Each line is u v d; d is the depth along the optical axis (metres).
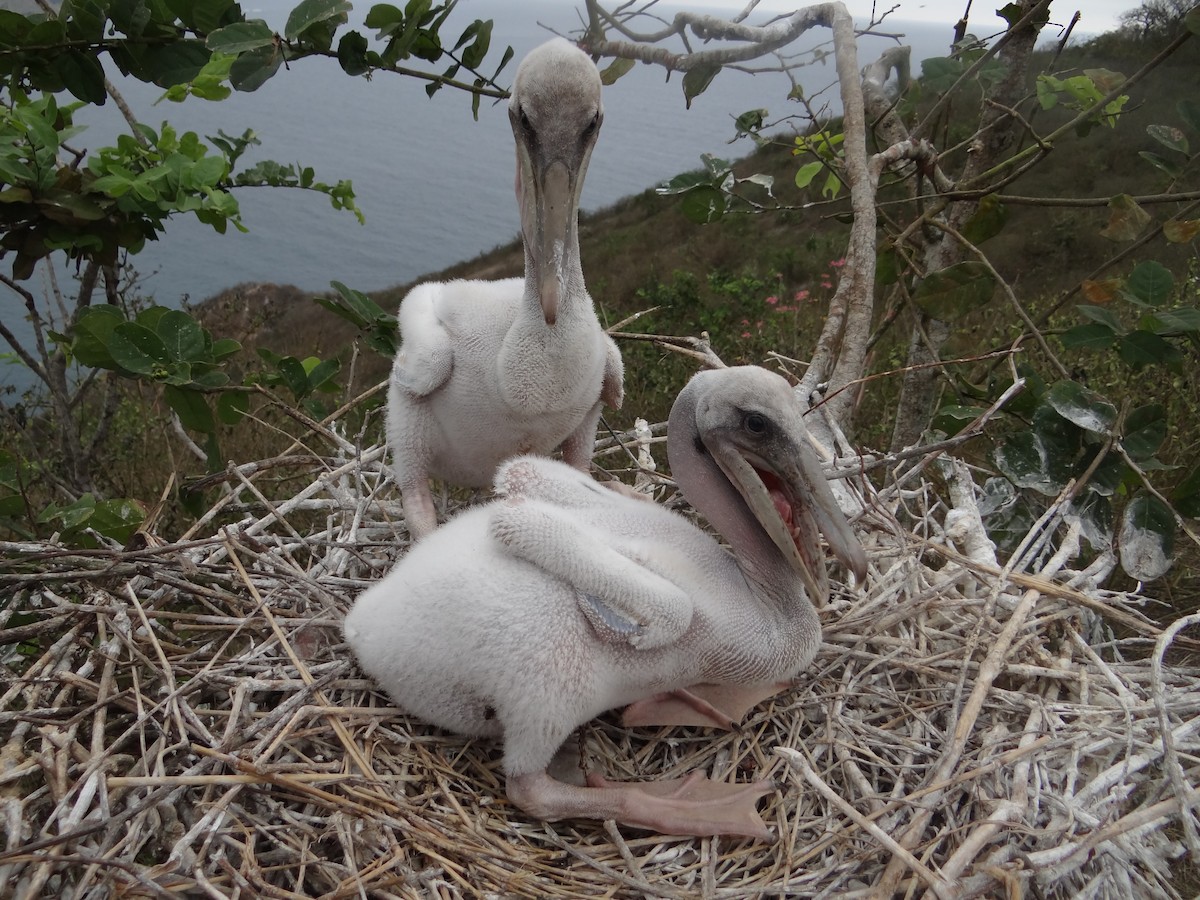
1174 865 0.71
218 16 0.89
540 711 0.64
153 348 0.86
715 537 0.92
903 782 0.67
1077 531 0.84
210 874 0.56
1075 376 1.13
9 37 0.87
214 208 0.92
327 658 0.74
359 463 0.92
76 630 0.69
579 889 0.60
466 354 0.79
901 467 1.07
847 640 0.78
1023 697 0.69
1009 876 0.54
